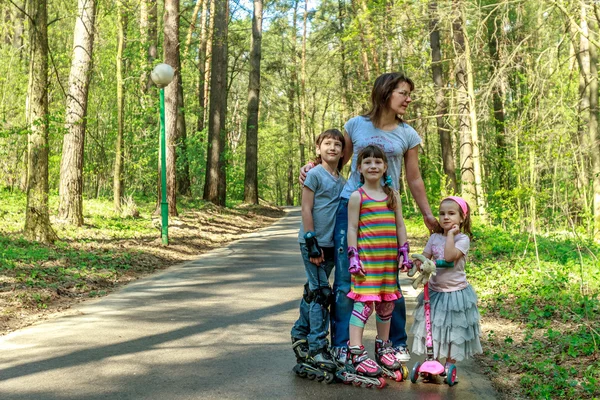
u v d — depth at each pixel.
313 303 4.34
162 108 12.91
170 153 18.39
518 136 11.10
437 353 4.22
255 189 31.55
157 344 5.20
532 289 7.59
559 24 13.59
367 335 5.61
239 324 6.04
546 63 12.29
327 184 4.43
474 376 4.49
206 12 32.16
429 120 20.80
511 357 4.90
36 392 3.91
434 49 20.00
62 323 6.03
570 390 3.96
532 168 10.33
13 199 16.69
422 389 4.13
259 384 4.13
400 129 4.55
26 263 8.68
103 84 19.62
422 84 19.19
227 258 11.98
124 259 10.31
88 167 18.52
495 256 10.98
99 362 4.62
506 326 6.13
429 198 20.52
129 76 18.05
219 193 27.12
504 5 14.14
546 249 11.23
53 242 10.93
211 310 6.75
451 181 20.14
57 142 19.39
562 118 11.02
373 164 4.20
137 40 18.02
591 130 15.23
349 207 4.21
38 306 6.79
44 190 10.88
